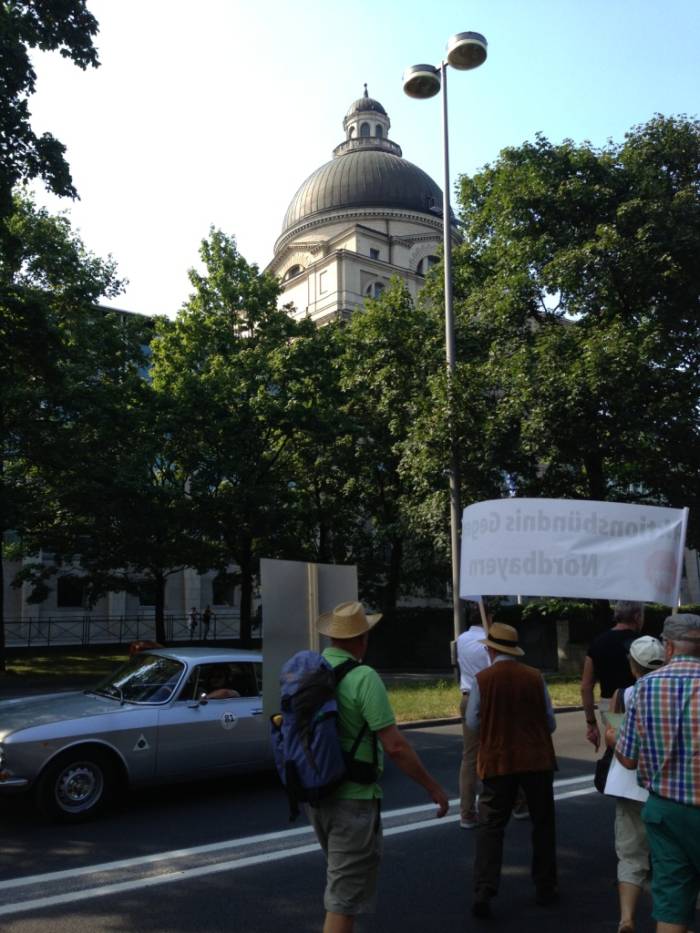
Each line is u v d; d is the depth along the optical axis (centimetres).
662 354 1911
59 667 2577
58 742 725
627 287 2011
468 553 627
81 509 2211
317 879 575
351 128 6881
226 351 2781
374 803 378
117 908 520
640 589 566
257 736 847
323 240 5850
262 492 2536
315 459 2931
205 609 4350
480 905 499
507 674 528
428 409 2042
